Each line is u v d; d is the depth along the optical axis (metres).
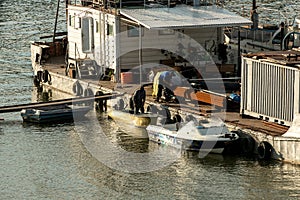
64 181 57.19
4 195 55.03
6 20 110.94
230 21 74.75
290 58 62.09
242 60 64.38
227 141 60.94
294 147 58.53
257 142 60.62
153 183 56.72
